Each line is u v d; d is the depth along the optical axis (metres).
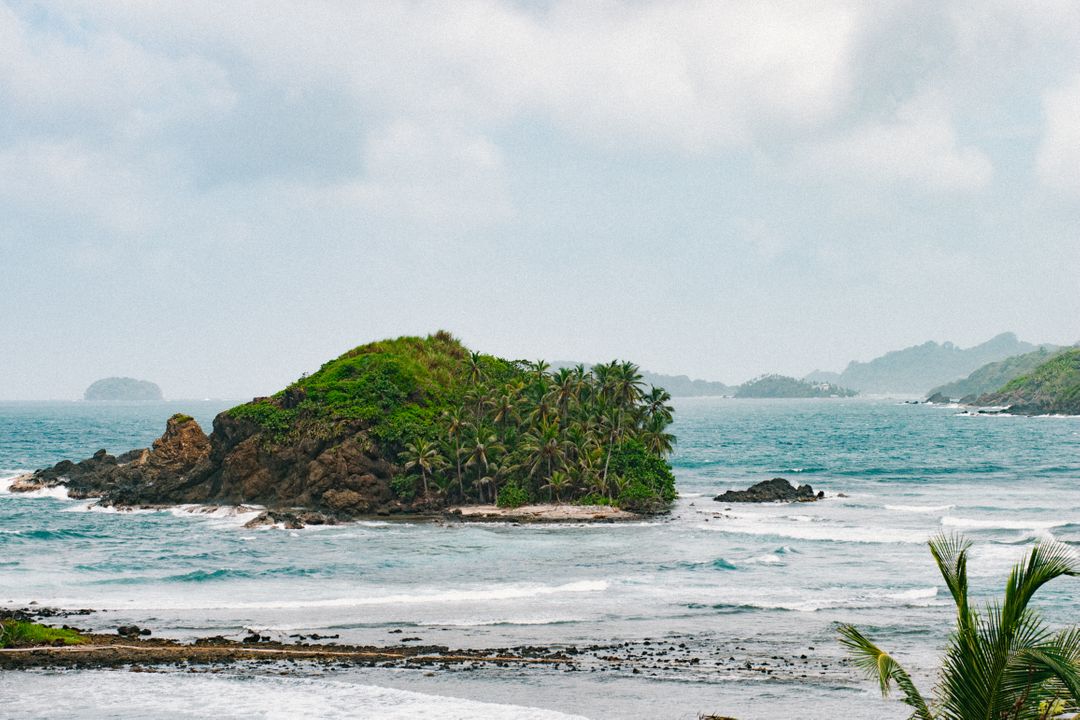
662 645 55.72
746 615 64.00
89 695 44.06
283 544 95.38
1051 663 19.64
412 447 120.69
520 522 111.00
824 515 119.50
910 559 86.19
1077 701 19.28
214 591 71.44
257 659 50.66
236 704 43.03
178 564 82.94
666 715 42.56
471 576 78.00
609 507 117.88
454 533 103.00
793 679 48.28
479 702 43.84
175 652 51.44
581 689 46.16
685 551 90.88
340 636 57.03
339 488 119.12
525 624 61.12
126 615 62.41
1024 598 20.53
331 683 46.31
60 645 52.53
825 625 60.97
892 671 22.80
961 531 103.19
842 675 49.19
